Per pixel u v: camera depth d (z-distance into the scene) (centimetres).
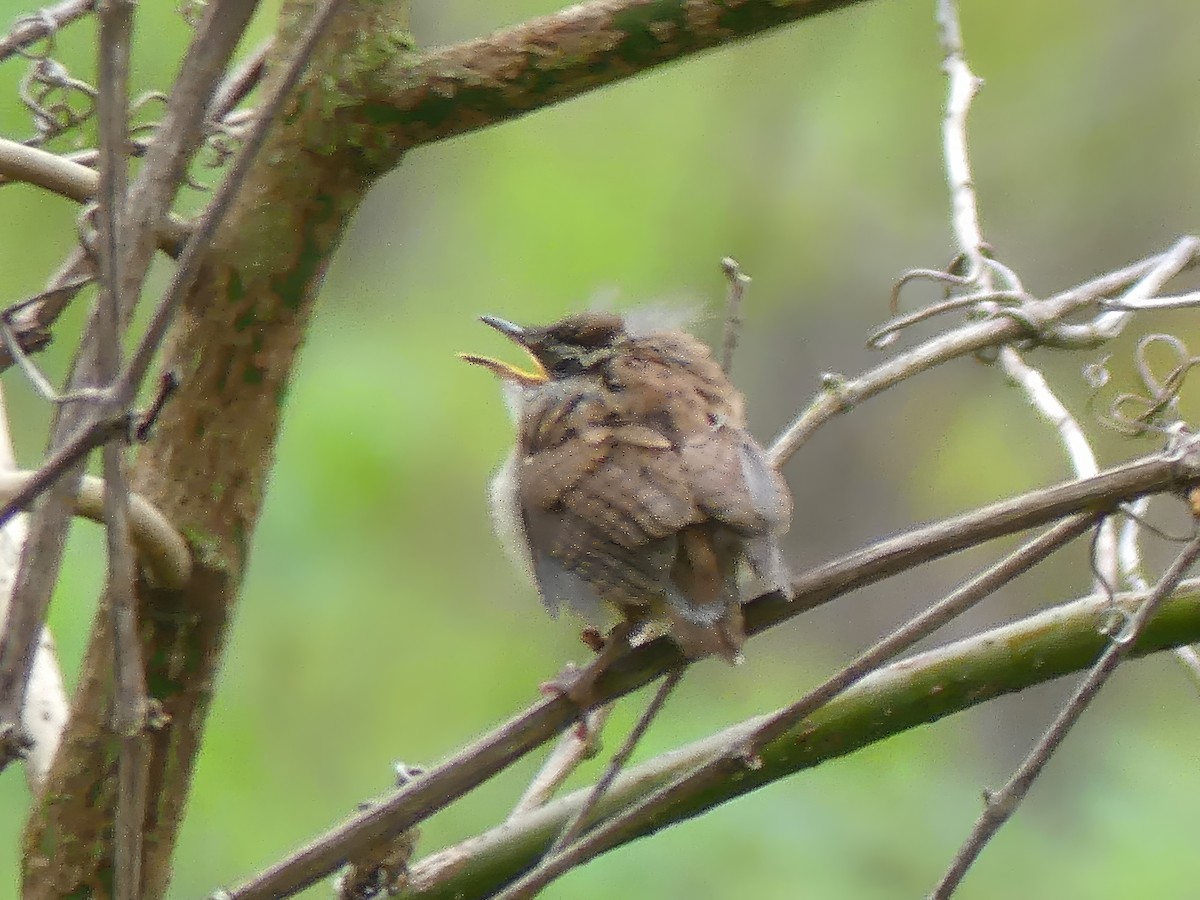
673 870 1069
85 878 495
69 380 448
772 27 508
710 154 1741
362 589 1370
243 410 506
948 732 1494
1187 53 1681
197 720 509
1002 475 1708
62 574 1086
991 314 661
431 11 1627
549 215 1683
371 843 486
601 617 595
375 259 1645
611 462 594
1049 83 1703
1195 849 1173
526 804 576
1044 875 1142
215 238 502
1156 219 1686
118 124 384
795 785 1150
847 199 1733
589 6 505
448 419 1491
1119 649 485
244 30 409
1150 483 496
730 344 636
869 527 1748
